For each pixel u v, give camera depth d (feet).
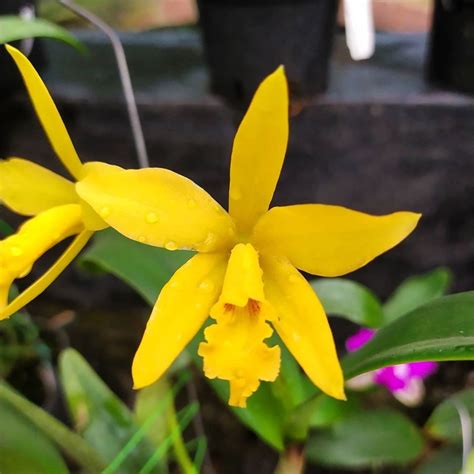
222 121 1.11
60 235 0.62
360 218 0.51
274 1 0.98
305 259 0.55
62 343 1.17
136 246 0.78
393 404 1.14
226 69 1.06
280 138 0.52
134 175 0.52
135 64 1.24
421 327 0.59
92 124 1.15
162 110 1.11
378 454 0.87
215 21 1.02
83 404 0.81
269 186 0.54
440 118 1.08
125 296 1.31
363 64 1.22
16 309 0.56
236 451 1.09
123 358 1.22
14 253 0.60
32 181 0.66
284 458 0.75
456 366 1.19
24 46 1.09
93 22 0.84
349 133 1.11
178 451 0.84
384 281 1.24
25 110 1.15
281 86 0.49
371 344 0.63
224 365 0.54
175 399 1.16
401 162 1.14
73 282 1.30
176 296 0.54
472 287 1.26
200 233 0.54
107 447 0.78
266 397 0.73
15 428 0.72
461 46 1.05
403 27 1.46
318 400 0.68
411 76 1.16
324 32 1.04
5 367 1.05
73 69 1.22
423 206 1.18
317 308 0.54
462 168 1.13
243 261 0.54
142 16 1.50
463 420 0.85
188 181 0.54
